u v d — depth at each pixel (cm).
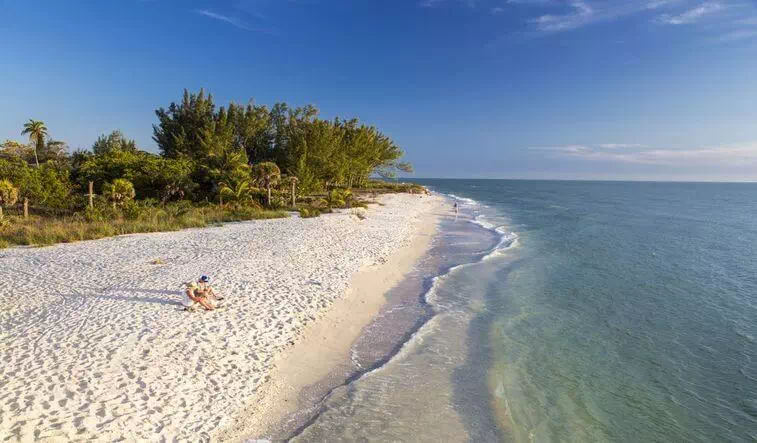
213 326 1066
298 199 4372
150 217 2766
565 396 903
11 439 626
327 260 1833
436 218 4172
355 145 6656
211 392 816
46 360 852
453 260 2177
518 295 1597
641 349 1142
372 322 1272
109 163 3631
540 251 2502
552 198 8981
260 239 2177
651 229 3594
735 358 1096
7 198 2856
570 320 1346
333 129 6141
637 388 944
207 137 4697
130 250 1891
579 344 1166
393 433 759
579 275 1922
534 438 761
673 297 1606
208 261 1683
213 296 1218
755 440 771
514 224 3900
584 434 778
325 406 830
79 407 717
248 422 758
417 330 1221
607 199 8650
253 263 1670
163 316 1098
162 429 700
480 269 1991
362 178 7838
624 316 1393
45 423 669
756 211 5869
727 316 1403
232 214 3125
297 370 944
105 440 655
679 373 1015
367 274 1717
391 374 967
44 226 2420
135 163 3575
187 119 5156
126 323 1045
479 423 799
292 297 1329
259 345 1010
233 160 3831
